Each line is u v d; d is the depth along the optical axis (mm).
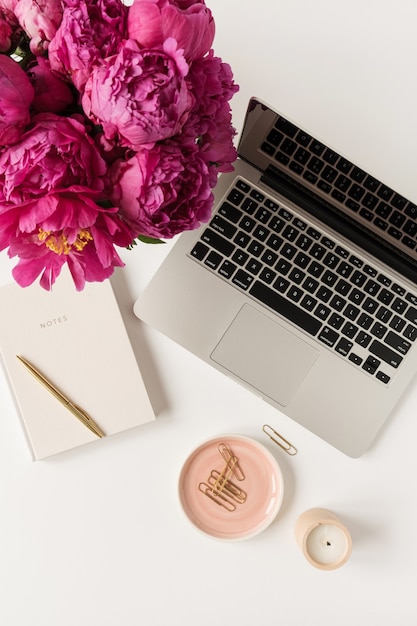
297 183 700
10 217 394
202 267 735
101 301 765
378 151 763
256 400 783
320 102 760
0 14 419
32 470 779
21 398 754
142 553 787
